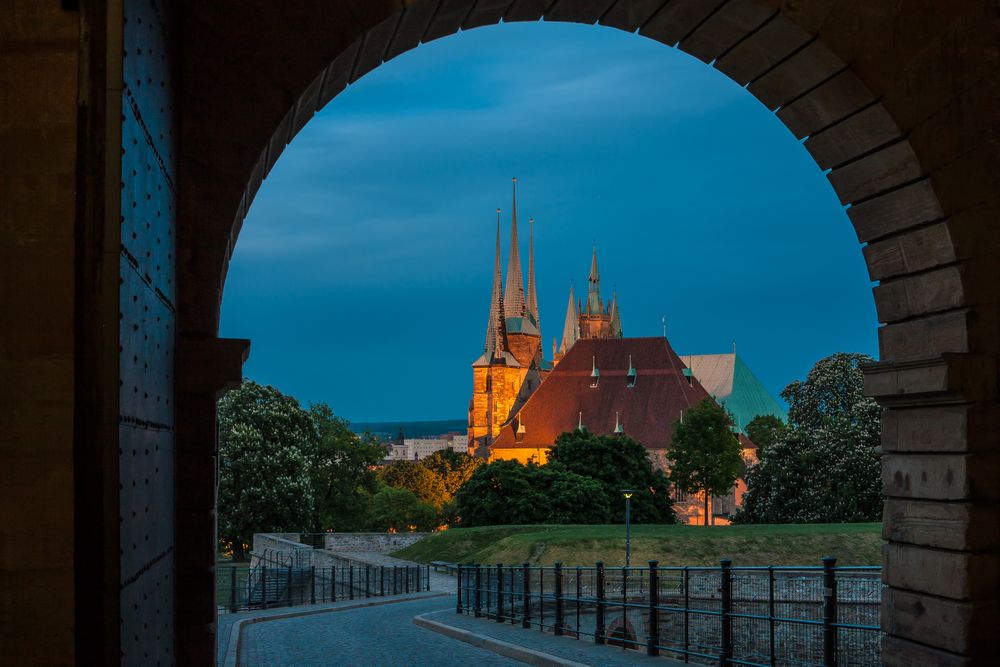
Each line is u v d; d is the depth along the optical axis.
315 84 7.45
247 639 20.42
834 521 73.75
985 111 8.53
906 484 8.87
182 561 7.02
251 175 7.22
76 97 4.28
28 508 4.24
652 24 8.88
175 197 6.84
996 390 8.23
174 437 6.87
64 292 4.29
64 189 4.29
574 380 164.88
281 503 73.88
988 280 8.44
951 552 8.28
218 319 7.25
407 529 128.88
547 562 54.94
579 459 95.31
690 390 161.38
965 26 8.49
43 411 4.26
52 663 4.21
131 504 4.66
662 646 15.74
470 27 8.52
